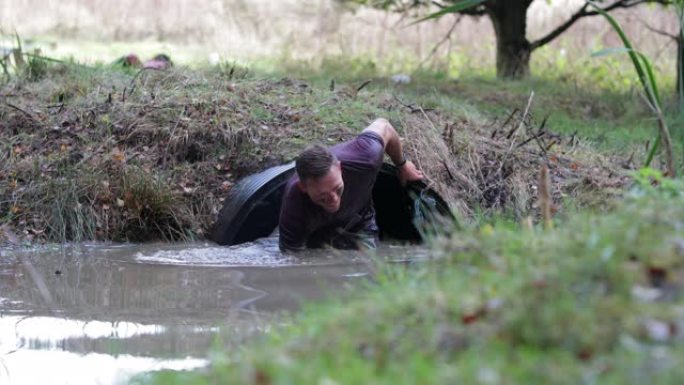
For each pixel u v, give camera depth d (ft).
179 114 47.50
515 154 46.78
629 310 17.47
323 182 34.42
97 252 39.86
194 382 18.94
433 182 42.29
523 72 84.48
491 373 16.02
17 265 37.52
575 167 46.91
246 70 57.36
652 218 21.56
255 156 45.44
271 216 40.52
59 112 48.83
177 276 35.09
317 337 19.40
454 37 102.68
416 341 18.08
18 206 43.01
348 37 100.83
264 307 29.89
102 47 102.99
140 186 42.88
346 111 49.26
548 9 103.40
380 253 37.11
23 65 59.77
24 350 26.21
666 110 67.67
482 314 18.45
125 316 29.81
